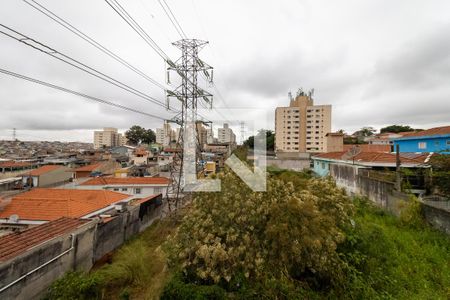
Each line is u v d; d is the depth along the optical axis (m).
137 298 6.21
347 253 6.10
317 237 4.87
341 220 6.54
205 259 4.70
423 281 5.68
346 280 5.18
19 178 25.27
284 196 5.63
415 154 14.70
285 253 4.83
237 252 4.90
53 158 45.94
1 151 66.25
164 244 5.74
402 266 6.22
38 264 6.09
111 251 9.77
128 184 20.05
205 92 15.43
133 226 11.83
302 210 5.16
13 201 11.65
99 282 6.21
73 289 5.84
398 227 8.64
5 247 6.03
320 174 20.47
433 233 7.80
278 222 5.03
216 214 5.55
